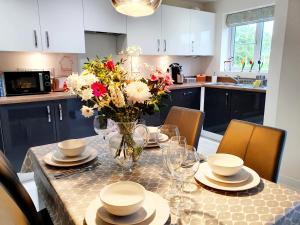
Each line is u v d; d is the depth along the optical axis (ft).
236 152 4.46
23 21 8.18
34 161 4.40
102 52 11.25
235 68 13.67
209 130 12.87
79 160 4.02
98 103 3.50
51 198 3.51
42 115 8.36
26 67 9.48
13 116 7.82
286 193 3.01
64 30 9.02
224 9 13.23
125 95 3.45
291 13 7.14
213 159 3.65
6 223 2.45
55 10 8.71
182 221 2.52
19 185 3.60
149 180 3.44
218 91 11.98
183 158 3.28
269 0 11.19
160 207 2.65
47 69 9.92
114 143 3.74
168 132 4.81
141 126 3.97
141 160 4.14
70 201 2.90
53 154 4.26
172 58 13.82
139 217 2.47
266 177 3.92
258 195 2.98
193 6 13.88
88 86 3.38
